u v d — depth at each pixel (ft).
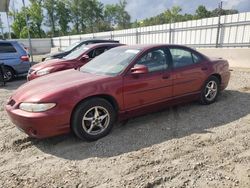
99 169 10.26
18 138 13.47
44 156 11.57
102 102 12.78
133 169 10.14
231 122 14.71
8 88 28.68
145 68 13.24
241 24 41.68
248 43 40.96
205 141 12.39
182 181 9.29
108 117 13.14
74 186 9.22
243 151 11.34
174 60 15.72
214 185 9.02
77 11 235.20
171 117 15.80
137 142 12.51
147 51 14.67
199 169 10.02
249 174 9.62
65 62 24.26
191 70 16.25
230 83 25.48
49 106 11.43
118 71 13.76
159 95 14.87
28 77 24.97
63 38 118.93
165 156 11.07
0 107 20.06
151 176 9.63
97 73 14.34
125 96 13.50
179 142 12.36
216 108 17.22
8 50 32.83
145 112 14.70
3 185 9.46
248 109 16.85
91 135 12.67
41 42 129.39
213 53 43.88
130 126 14.55
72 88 12.10
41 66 24.47
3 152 12.09
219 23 45.42
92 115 12.73
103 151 11.75
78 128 12.23
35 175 10.04
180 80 15.70
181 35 54.90
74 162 10.91
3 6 53.83
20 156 11.66
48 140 13.10
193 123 14.74
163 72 14.92
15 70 33.37
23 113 11.58
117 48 16.81
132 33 72.13
